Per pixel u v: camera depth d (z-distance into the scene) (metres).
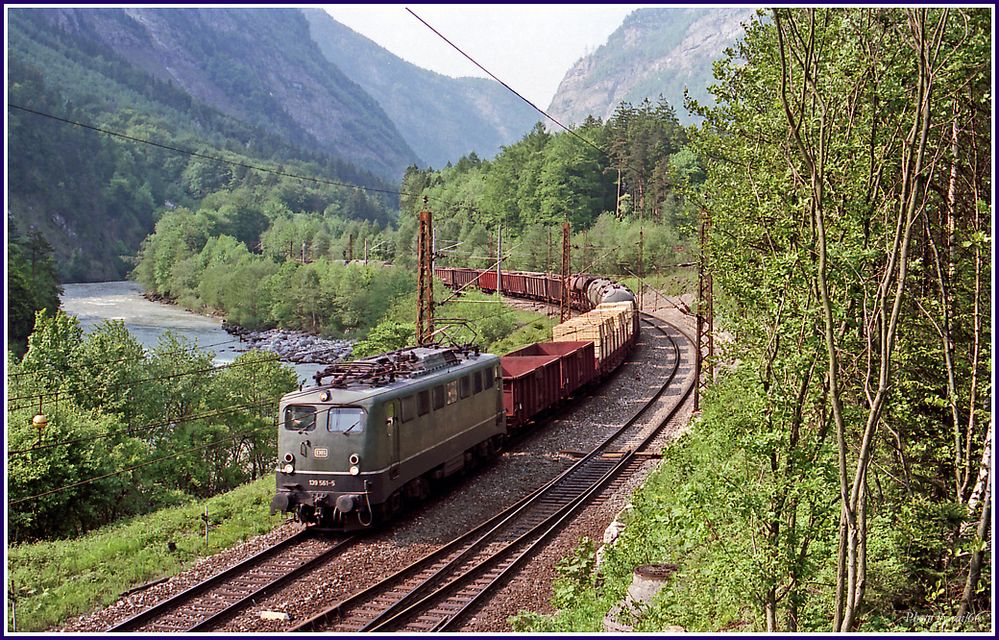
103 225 182.88
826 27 9.88
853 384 10.55
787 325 10.12
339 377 19.62
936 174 10.56
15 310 64.06
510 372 29.98
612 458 25.48
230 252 116.94
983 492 10.27
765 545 10.23
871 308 9.22
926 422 12.02
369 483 18.22
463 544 17.81
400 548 17.55
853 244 9.07
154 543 18.38
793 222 10.77
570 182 112.38
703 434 11.61
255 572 15.95
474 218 126.88
